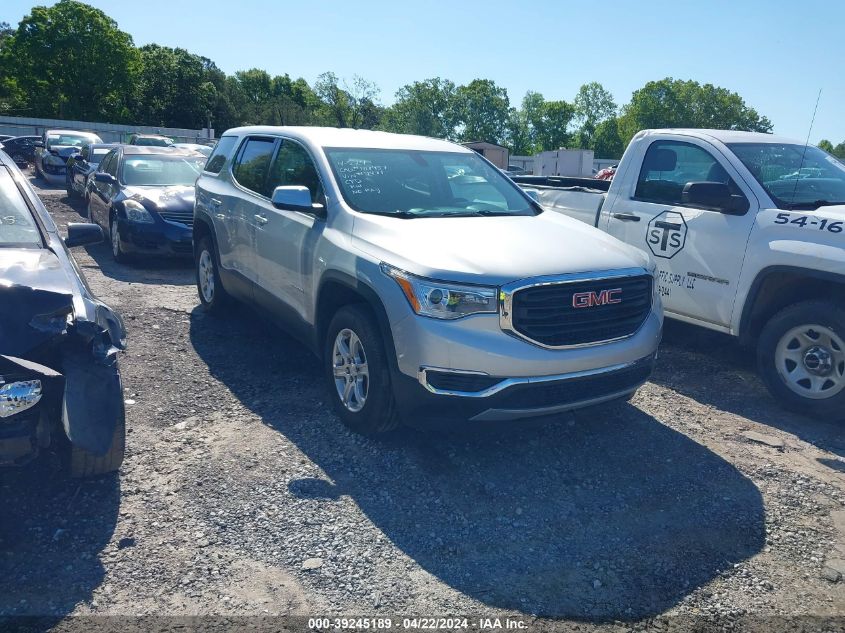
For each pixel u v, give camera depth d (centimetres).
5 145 3161
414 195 511
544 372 388
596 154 11319
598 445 454
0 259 390
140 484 384
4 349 321
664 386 563
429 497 383
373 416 428
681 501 390
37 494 369
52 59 6794
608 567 329
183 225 951
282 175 567
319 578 313
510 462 427
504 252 412
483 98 10838
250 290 599
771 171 564
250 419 473
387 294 405
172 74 7506
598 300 408
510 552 338
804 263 492
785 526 368
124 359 578
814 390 496
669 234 596
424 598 303
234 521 353
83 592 298
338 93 7800
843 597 313
